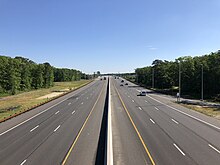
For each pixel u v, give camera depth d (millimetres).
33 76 136250
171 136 31781
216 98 77250
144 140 29891
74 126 39125
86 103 69375
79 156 24859
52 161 23547
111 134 30719
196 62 103125
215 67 90250
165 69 132125
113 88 129000
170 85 128250
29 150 27047
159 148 26641
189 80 100750
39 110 57562
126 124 39562
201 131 34500
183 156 24078
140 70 194500
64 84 179125
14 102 76938
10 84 106438
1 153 26281
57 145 28719
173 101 72188
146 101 72375
